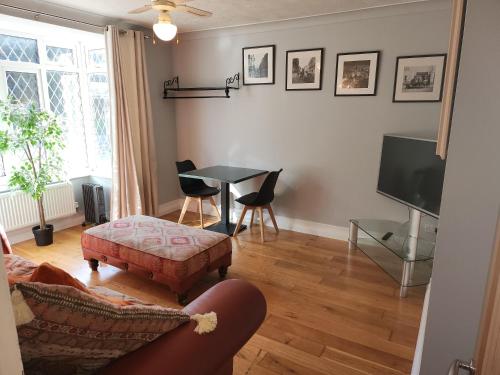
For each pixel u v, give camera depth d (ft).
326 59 11.82
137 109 13.41
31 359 3.12
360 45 11.19
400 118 11.02
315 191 13.00
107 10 11.39
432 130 10.59
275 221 13.33
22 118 10.60
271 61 12.82
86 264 10.59
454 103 3.20
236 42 13.44
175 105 15.58
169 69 15.10
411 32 10.37
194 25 13.10
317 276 9.93
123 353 3.60
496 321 2.13
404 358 6.72
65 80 13.67
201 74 14.58
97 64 13.87
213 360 3.92
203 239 9.06
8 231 11.69
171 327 3.97
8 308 1.61
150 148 14.20
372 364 6.56
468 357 3.63
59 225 13.43
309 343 7.11
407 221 11.27
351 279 9.76
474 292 3.46
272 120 13.35
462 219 3.36
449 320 3.64
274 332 7.44
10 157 12.24
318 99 12.26
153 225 9.92
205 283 9.50
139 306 3.71
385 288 9.29
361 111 11.59
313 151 12.76
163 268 8.25
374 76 11.12
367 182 11.96
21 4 10.03
